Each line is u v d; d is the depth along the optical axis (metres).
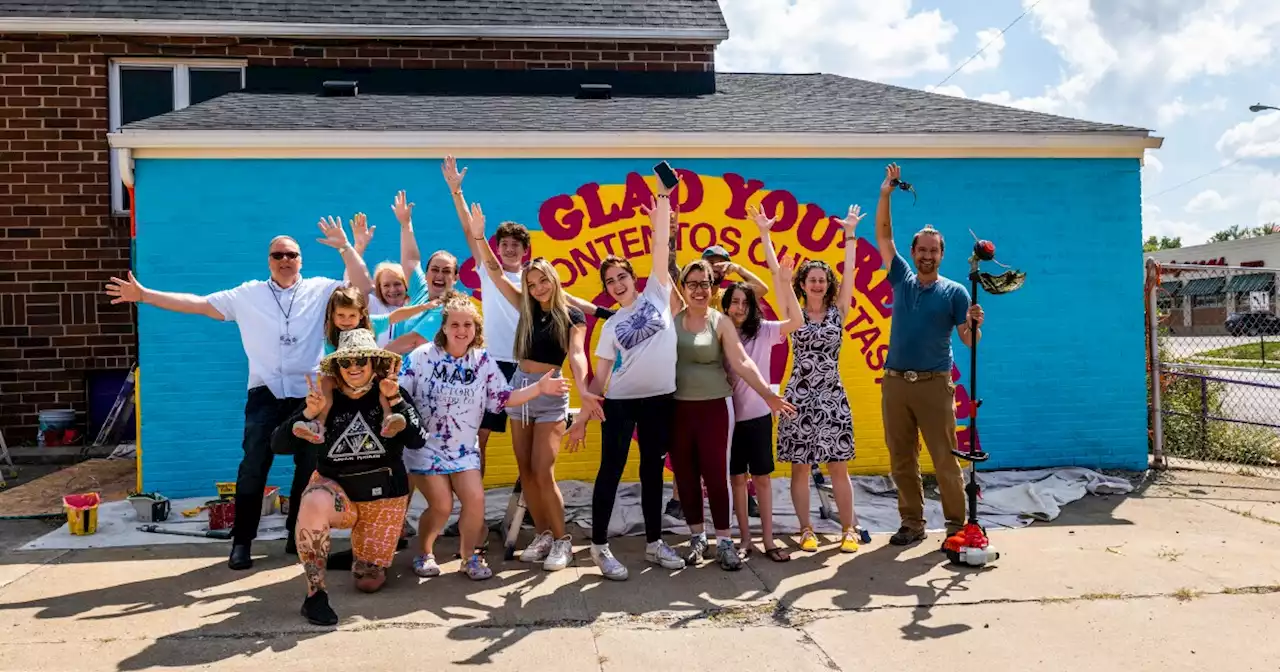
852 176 6.64
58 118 7.95
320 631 3.46
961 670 3.13
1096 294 6.84
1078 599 3.89
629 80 8.67
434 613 3.70
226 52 8.33
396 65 8.62
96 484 6.39
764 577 4.24
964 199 6.72
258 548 4.71
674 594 3.98
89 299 7.92
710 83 8.75
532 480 4.51
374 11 8.70
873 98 8.05
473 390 4.12
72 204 7.94
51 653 3.21
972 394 4.59
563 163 6.36
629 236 6.44
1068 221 6.82
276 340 4.54
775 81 9.25
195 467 5.93
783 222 6.57
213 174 5.95
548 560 4.34
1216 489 6.25
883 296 6.66
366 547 3.89
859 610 3.77
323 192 6.09
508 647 3.32
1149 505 5.76
